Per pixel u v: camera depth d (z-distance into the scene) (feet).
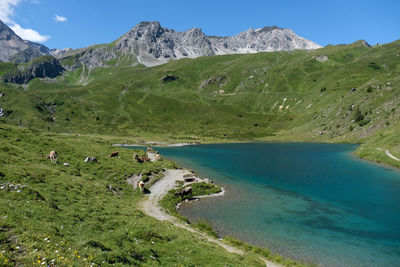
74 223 67.10
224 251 78.23
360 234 111.96
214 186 186.70
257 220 127.65
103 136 626.64
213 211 140.67
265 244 101.35
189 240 77.56
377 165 277.85
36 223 55.06
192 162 315.17
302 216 133.90
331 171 251.19
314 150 429.79
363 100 597.11
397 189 184.14
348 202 156.87
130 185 169.37
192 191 172.96
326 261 89.10
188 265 57.31
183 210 142.00
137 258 53.72
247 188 190.60
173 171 220.23
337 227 119.65
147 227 81.20
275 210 142.92
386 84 591.37
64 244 48.60
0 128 216.54
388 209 144.15
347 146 467.93
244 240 104.53
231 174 241.35
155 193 162.91
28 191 76.33
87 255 46.01
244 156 369.71
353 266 85.97
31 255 39.24
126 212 97.50
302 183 204.95
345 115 610.24
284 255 92.63
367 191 179.83
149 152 342.44
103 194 119.96
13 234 45.57
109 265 45.14
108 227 71.36
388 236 110.11
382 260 90.38
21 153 149.79
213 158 351.25
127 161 227.81
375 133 459.32
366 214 136.67
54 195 90.94
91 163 195.11
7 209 57.47
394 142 320.91
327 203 155.43
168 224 99.09
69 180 120.67
